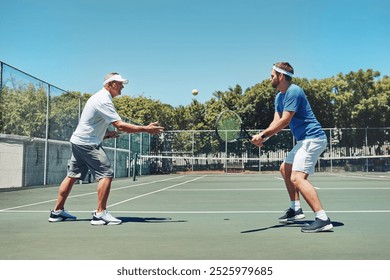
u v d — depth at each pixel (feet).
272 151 83.41
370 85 99.50
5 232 12.34
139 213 17.31
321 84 99.50
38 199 25.21
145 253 9.36
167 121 109.09
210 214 16.80
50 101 40.22
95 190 33.47
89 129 14.16
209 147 84.28
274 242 10.55
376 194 27.12
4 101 32.50
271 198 24.80
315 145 12.70
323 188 33.73
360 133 82.58
